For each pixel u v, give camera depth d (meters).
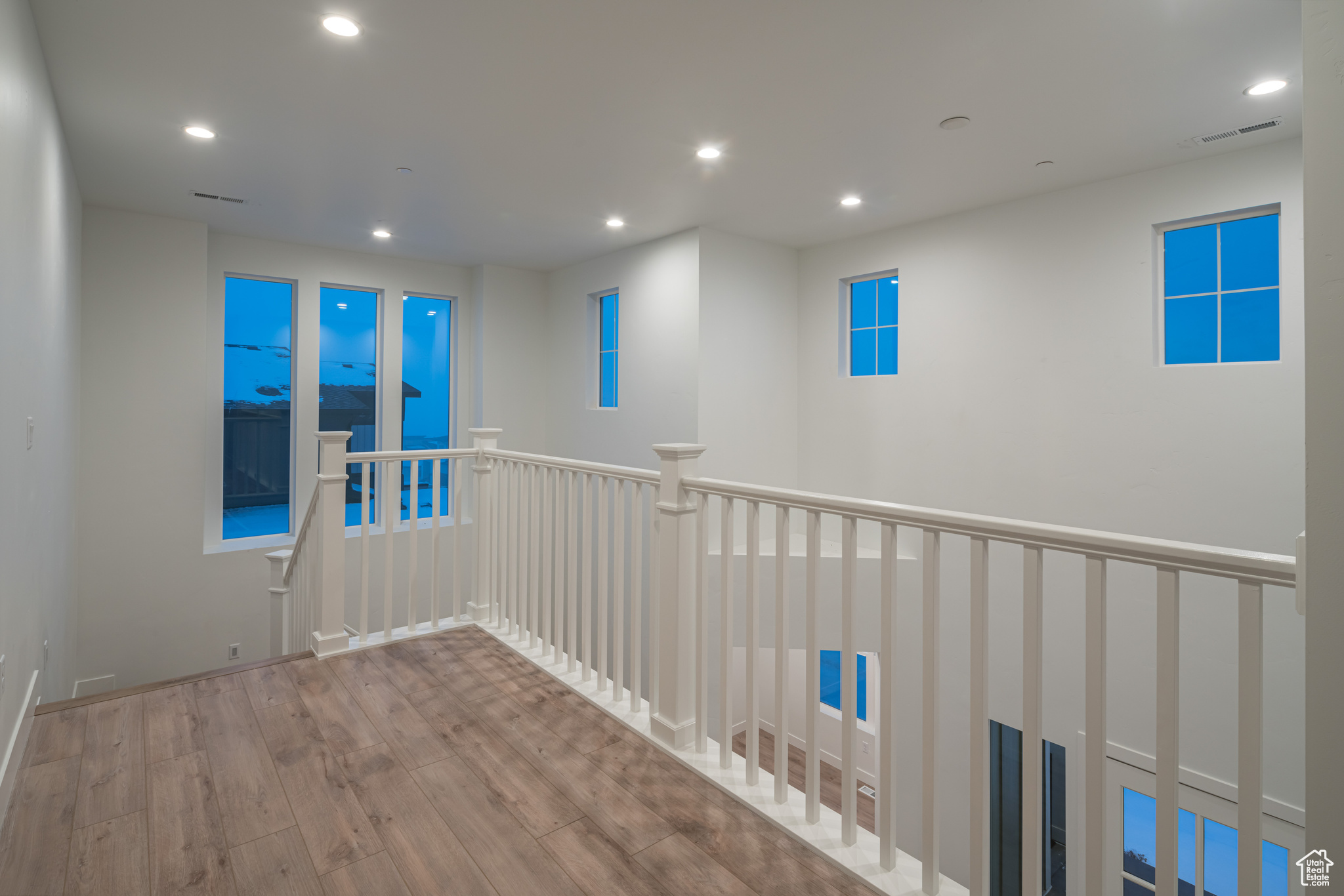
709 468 5.30
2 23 1.94
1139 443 3.99
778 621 1.93
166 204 4.76
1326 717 1.00
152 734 2.32
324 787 2.03
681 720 2.24
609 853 1.76
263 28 2.62
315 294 5.97
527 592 3.20
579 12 2.51
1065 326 4.30
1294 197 3.49
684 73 2.97
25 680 2.39
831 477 5.64
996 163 3.91
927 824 1.59
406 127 3.50
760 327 5.65
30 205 2.47
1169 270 4.00
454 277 6.77
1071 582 4.21
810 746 1.86
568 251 6.11
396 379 6.44
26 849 1.73
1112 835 4.02
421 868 1.69
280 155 3.86
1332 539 0.99
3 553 2.02
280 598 4.18
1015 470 4.53
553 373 6.96
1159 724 1.27
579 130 3.53
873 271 5.37
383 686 2.74
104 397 4.84
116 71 2.93
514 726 2.42
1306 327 1.01
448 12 2.52
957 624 4.71
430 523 6.58
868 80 3.00
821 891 1.63
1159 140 3.56
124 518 4.94
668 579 2.29
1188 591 3.73
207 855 1.72
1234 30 2.59
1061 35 2.63
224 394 5.62
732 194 4.50
